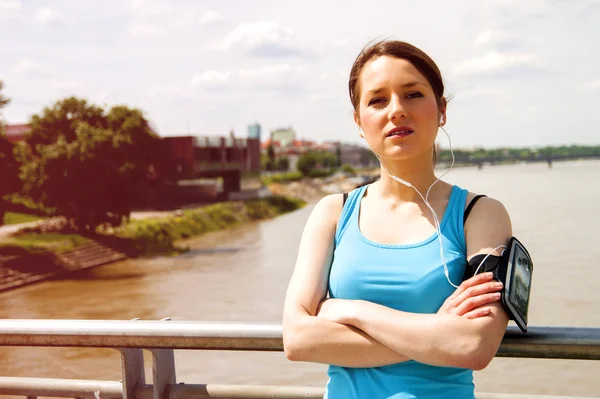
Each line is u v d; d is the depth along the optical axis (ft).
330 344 5.15
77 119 177.78
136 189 180.45
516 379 63.87
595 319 90.99
